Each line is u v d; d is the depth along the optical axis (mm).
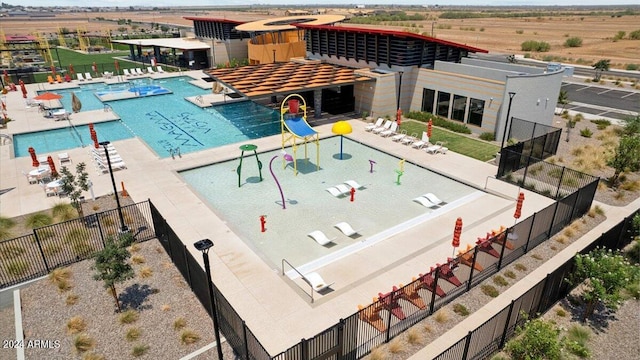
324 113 35688
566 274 13391
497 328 11281
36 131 31844
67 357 11234
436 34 130250
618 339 12156
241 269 14883
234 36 62281
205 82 49906
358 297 13367
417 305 12523
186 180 22906
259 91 29047
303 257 15859
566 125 32188
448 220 18453
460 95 31078
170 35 108312
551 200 20141
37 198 20516
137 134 31469
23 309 13047
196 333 11914
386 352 11250
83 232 17062
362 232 17625
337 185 22109
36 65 65500
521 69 32469
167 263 15422
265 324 12203
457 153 26625
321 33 41469
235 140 29750
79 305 13203
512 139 25922
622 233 16234
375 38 35344
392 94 34438
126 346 11562
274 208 19719
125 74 55094
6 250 15453
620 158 21422
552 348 10203
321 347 9977
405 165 24969
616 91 47844
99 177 22719
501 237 14641
